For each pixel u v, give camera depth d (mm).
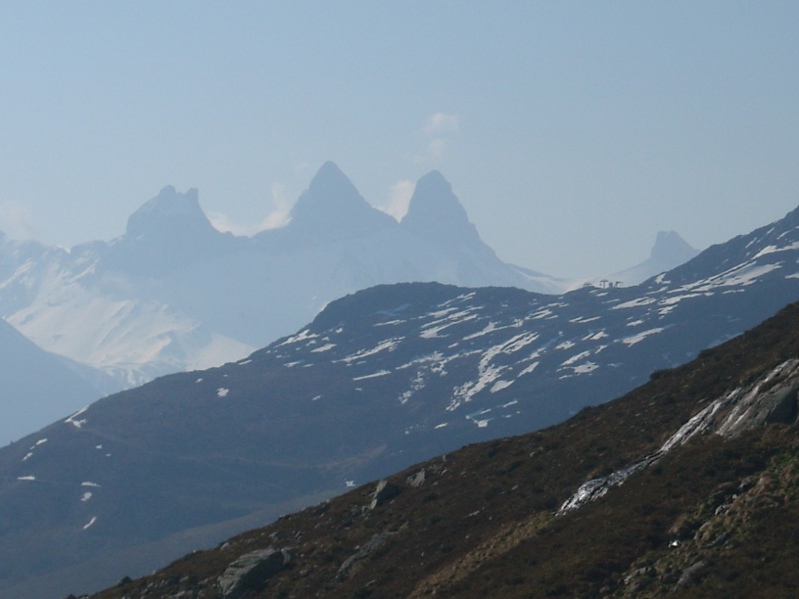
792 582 179000
